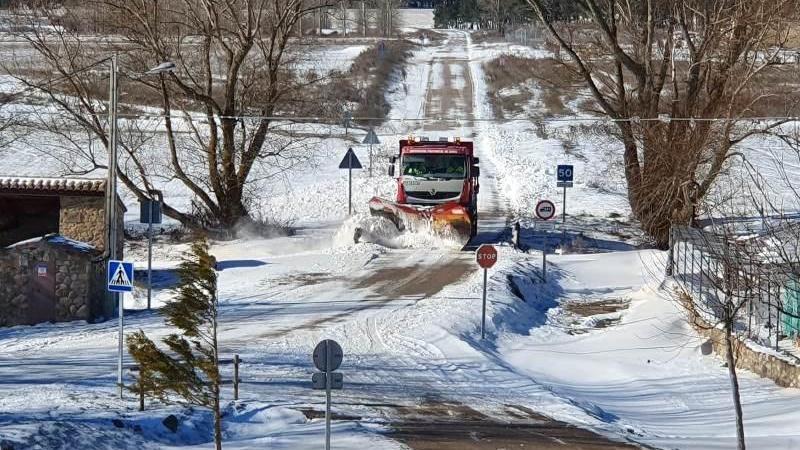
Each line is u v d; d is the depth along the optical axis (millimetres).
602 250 78938
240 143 90375
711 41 75625
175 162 85062
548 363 49656
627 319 56875
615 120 81062
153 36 79375
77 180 70000
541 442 32125
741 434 28641
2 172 107375
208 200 86438
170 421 31766
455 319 53656
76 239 69812
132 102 132125
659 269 67688
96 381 38875
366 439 31484
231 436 32875
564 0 95062
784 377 44062
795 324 47562
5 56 135000
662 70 80500
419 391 40344
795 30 80750
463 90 189750
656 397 43562
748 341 47906
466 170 77625
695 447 32219
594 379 47562
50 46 87438
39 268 55906
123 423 30703
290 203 104188
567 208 99250
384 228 78188
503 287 61656
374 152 132125
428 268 69125
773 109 93625
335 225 92625
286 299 60000
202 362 27297
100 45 83688
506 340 53125
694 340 51875
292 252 78938
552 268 70938
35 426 28188
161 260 75938
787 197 98500
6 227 76375
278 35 92500
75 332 52375
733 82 75062
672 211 75750
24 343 49156
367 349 47562
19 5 84250
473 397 39812
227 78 84750
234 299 60375
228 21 88562
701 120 71562
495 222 92062
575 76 92625
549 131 148000
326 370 26562
